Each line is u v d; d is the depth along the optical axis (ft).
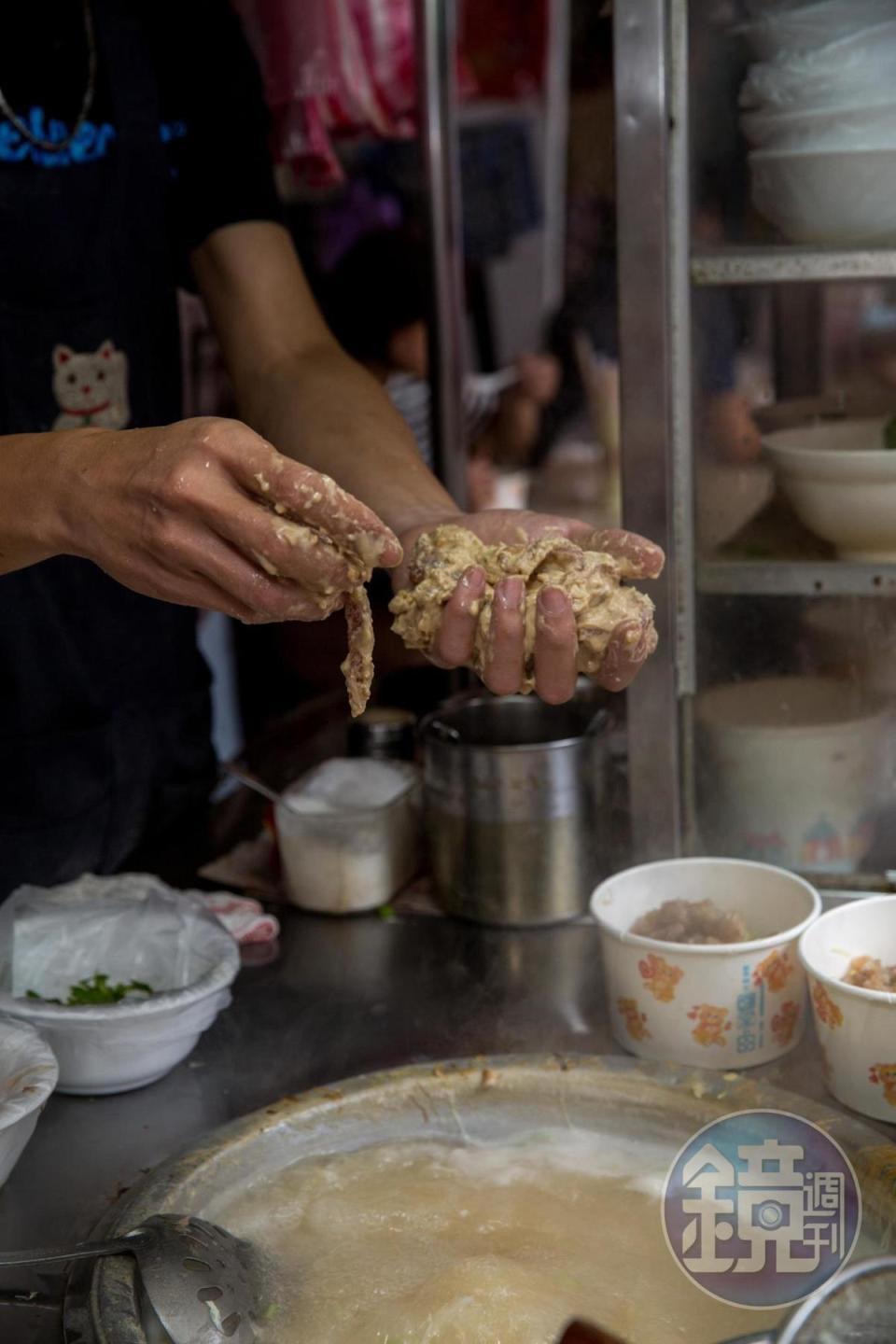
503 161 10.86
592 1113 3.90
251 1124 3.83
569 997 4.75
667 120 4.60
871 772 5.05
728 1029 4.17
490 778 5.06
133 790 5.91
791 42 4.47
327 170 7.82
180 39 5.85
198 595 3.49
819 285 4.91
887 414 5.00
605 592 3.83
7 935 4.53
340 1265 3.43
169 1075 4.38
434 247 6.88
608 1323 3.19
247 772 5.94
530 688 3.96
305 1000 4.81
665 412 4.79
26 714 5.49
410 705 7.00
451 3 6.75
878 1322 2.80
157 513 3.29
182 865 5.96
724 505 4.96
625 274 4.70
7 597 5.31
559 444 10.53
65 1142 4.05
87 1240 3.50
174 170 6.02
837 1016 3.91
